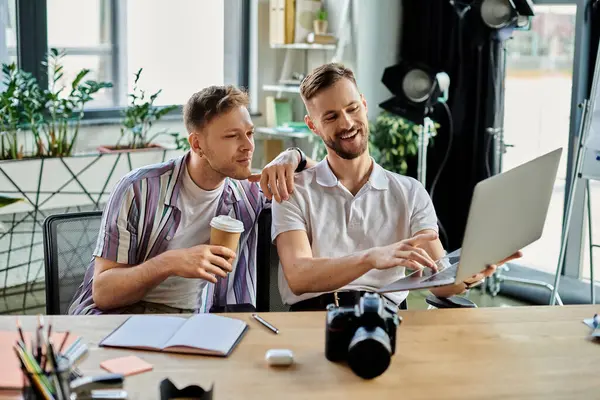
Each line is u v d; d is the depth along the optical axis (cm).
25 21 446
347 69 239
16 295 429
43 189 417
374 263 207
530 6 409
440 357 176
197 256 208
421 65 441
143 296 225
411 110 448
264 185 236
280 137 531
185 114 232
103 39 480
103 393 152
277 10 502
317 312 202
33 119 421
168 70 505
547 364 173
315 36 491
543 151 458
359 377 164
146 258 237
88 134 465
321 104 235
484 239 184
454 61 478
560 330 194
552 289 389
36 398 137
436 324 197
